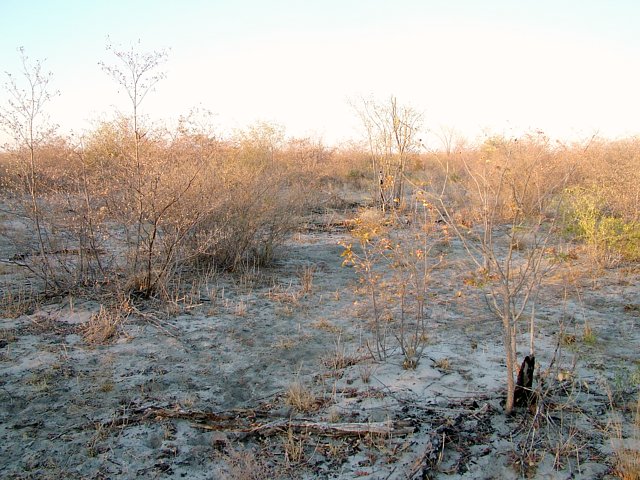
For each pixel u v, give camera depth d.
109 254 7.87
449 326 5.72
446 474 3.22
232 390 4.35
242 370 4.73
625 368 4.55
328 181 17.38
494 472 3.24
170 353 5.05
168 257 6.79
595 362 4.71
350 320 5.95
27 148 6.78
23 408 4.04
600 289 6.91
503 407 3.91
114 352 5.04
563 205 7.50
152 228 7.46
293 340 5.39
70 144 6.71
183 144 7.17
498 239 9.45
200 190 7.11
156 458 3.43
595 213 8.63
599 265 7.74
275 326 5.77
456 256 8.66
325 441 3.57
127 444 3.58
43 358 4.86
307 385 4.39
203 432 3.72
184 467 3.35
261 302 6.55
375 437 3.58
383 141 13.70
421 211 11.72
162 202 6.57
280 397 4.20
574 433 3.56
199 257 7.75
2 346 5.09
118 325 5.64
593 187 9.30
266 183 8.52
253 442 3.60
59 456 3.45
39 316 5.82
